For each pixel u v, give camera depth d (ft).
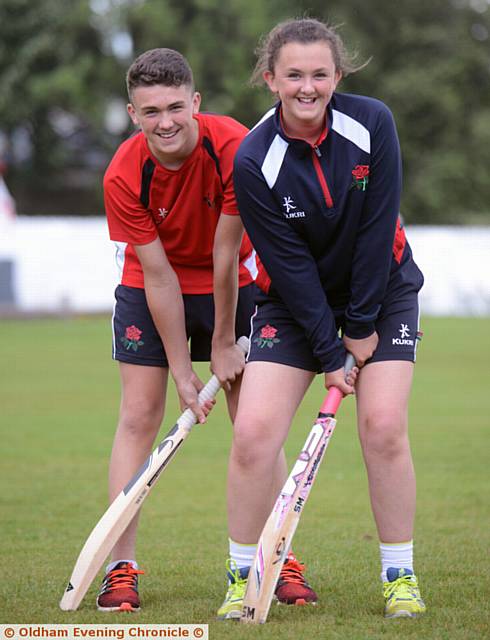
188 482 79.66
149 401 49.52
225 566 54.13
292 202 43.80
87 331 246.27
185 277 50.11
